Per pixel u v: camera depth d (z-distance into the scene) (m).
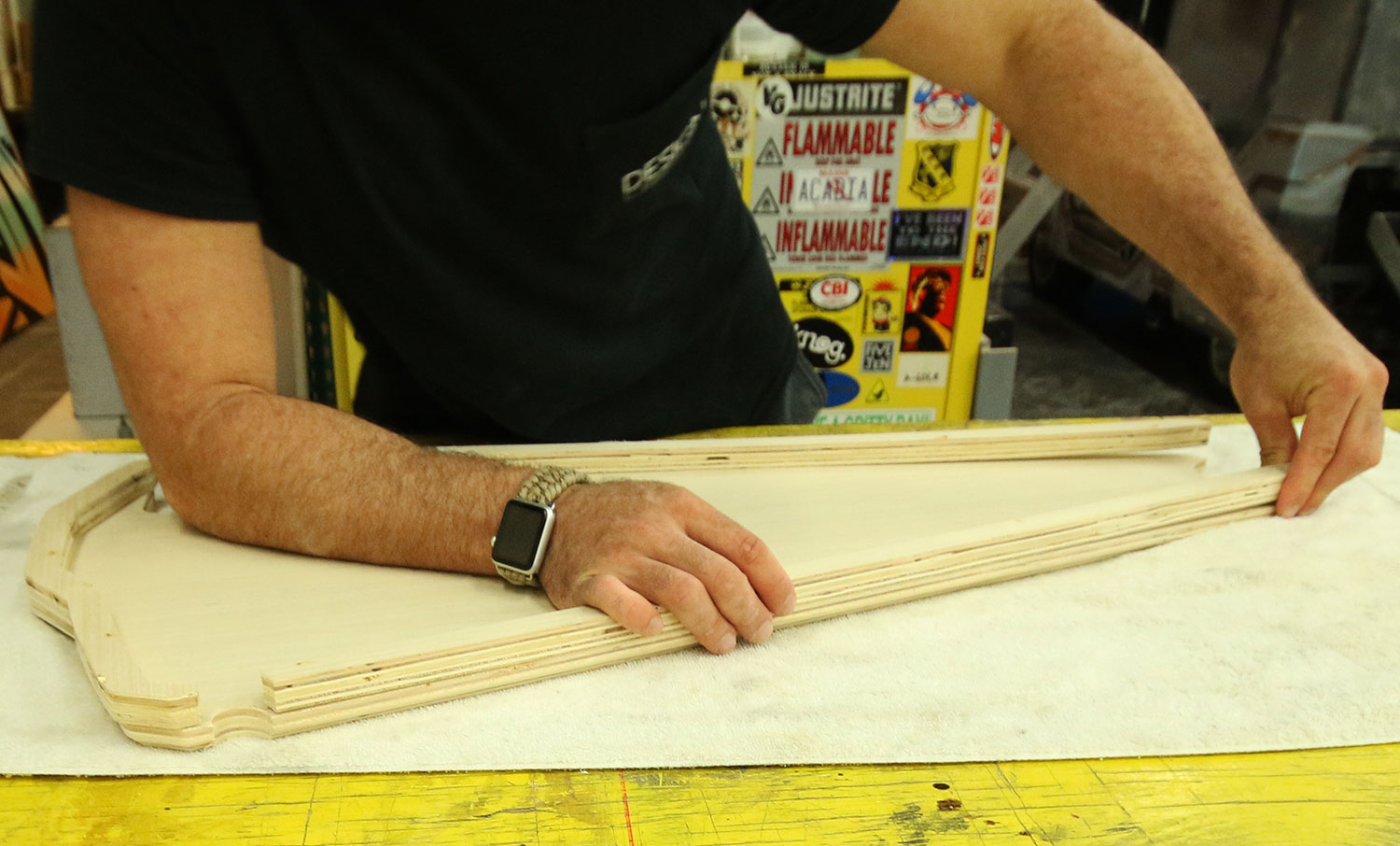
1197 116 0.99
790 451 0.98
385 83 0.79
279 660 0.65
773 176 1.76
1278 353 0.92
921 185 1.78
